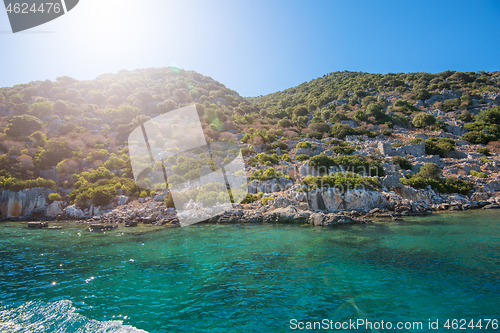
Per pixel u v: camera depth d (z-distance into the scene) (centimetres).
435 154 5509
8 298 994
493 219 2658
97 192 3466
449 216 2911
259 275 1227
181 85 12031
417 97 10638
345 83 15338
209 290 1062
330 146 5994
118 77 12438
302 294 1013
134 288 1091
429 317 825
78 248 1791
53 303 949
